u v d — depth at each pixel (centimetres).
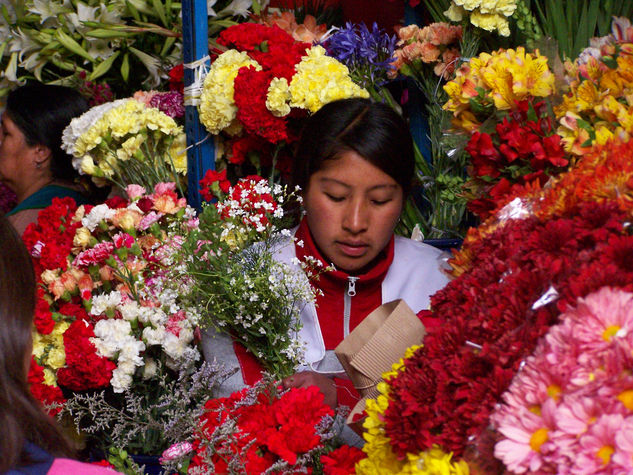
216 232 165
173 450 134
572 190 100
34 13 277
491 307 92
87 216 193
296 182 172
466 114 167
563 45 187
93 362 170
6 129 266
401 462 100
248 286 154
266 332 159
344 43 228
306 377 148
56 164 267
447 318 103
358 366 120
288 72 208
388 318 121
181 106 233
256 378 162
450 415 88
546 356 76
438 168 222
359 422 117
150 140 228
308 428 126
